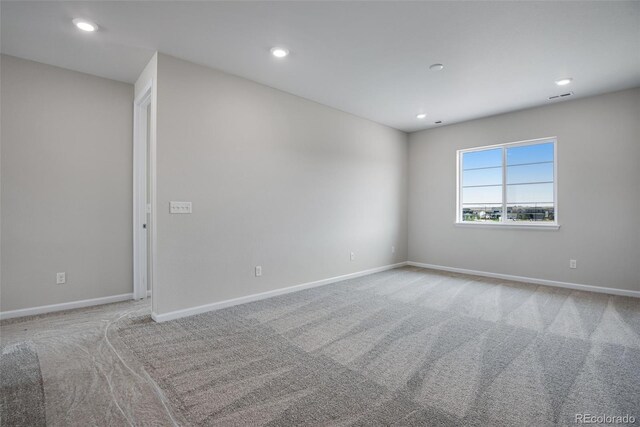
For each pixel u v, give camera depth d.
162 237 3.01
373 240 5.39
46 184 3.23
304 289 4.26
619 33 2.66
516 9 2.35
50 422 1.63
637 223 3.90
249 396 1.86
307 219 4.31
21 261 3.11
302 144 4.23
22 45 2.87
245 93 3.62
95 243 3.53
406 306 3.55
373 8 2.35
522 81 3.69
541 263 4.61
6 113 3.03
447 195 5.61
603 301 3.74
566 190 4.39
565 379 2.05
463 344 2.58
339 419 1.66
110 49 2.96
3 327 2.87
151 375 2.08
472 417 1.68
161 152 2.99
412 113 4.94
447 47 2.94
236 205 3.54
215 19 2.49
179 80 3.12
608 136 4.07
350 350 2.47
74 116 3.40
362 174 5.17
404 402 1.81
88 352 2.40
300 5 2.32
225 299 3.46
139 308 3.43
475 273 5.26
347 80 3.67
